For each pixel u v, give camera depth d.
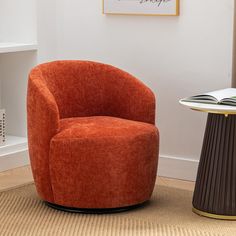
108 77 4.11
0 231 3.46
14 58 4.95
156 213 3.79
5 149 4.72
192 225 3.60
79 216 3.71
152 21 4.52
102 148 3.63
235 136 3.66
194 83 4.43
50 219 3.66
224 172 3.68
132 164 3.72
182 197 4.13
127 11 4.57
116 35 4.69
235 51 4.34
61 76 4.04
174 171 4.57
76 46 4.88
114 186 3.70
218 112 3.54
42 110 3.68
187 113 4.48
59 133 3.69
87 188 3.68
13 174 4.62
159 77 4.55
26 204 3.92
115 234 3.43
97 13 4.75
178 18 4.42
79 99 4.09
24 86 4.94
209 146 3.73
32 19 4.82
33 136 3.78
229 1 4.23
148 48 4.57
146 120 3.99
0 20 4.97
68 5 4.87
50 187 3.77
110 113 4.12
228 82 4.30
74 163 3.66
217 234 3.45
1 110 4.69
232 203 3.69
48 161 3.73
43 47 4.88
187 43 4.41
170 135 4.57
